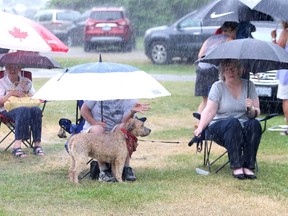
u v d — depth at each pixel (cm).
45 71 2928
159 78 2706
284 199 973
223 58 1047
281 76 1459
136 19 4528
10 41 1100
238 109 1109
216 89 1108
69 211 895
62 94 990
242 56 1037
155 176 1105
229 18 1293
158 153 1304
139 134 1045
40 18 4234
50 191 991
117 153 1035
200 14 1394
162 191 1001
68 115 1716
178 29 3216
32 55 1259
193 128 1608
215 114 1106
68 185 1027
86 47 3781
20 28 1139
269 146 1360
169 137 1487
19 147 1245
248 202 954
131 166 1186
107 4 4684
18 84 1255
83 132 1055
